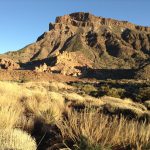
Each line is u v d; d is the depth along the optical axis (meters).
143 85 66.69
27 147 3.89
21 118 6.07
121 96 35.66
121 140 4.29
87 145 3.96
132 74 171.38
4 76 102.75
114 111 12.12
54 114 7.24
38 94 12.15
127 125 4.96
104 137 4.24
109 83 86.62
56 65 194.50
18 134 4.01
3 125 4.98
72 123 4.69
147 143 4.15
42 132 5.45
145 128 4.64
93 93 34.84
